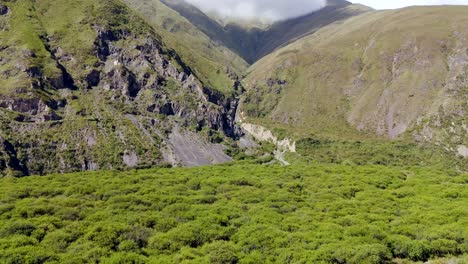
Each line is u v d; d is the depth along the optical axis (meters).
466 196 75.25
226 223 55.88
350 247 42.19
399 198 76.94
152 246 46.47
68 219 58.56
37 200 69.19
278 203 70.50
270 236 47.47
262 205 69.00
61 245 46.19
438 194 77.56
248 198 75.44
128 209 64.38
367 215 59.84
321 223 54.78
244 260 40.62
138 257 41.78
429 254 42.12
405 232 48.50
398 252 43.22
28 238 47.25
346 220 56.44
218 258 40.97
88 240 47.22
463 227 48.31
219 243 45.69
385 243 44.34
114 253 43.28
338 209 66.81
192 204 68.44
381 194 79.50
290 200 73.94
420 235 46.78
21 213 59.88
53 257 41.31
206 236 49.31
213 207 64.81
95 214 59.41
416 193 80.06
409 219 55.66
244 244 45.97
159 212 62.25
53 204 65.69
